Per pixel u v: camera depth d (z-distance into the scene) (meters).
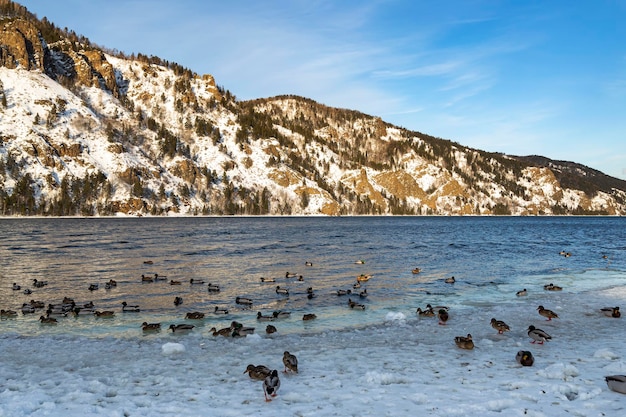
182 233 93.12
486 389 12.75
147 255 53.44
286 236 86.94
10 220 143.75
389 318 23.86
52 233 88.62
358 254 55.50
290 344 19.08
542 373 13.96
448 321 23.08
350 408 11.46
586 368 14.62
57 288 33.19
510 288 32.94
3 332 21.73
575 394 12.28
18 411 11.30
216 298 29.80
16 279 36.78
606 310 23.92
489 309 25.75
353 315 24.94
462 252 58.06
